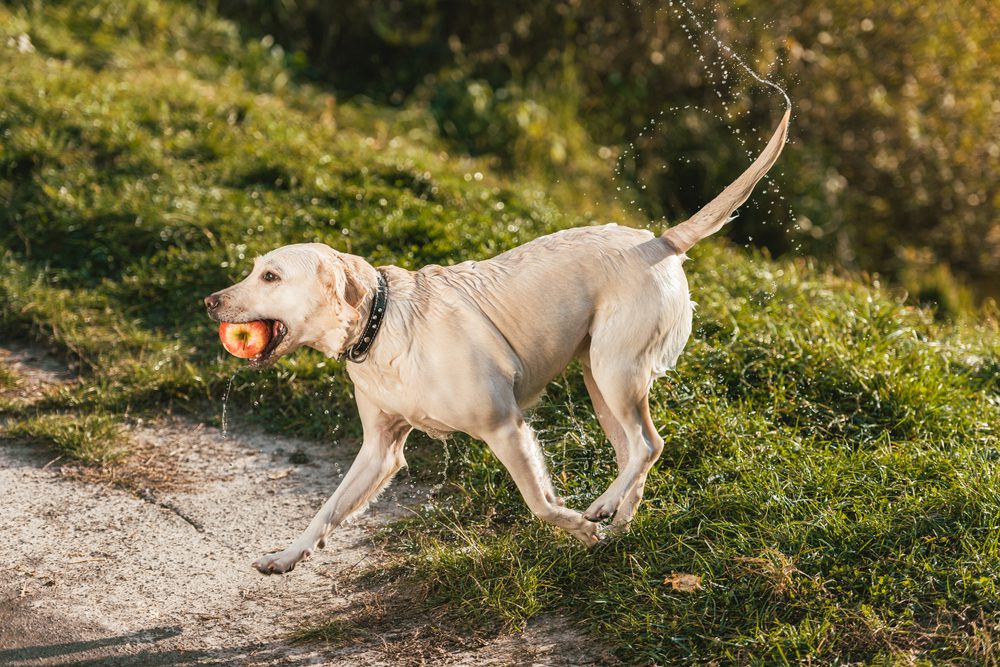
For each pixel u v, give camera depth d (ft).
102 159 28.63
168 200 26.43
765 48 40.09
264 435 19.40
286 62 41.68
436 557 14.56
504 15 44.06
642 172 40.47
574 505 16.02
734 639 12.45
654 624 12.87
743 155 40.83
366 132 36.76
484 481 16.72
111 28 39.19
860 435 17.26
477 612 13.53
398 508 16.74
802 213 39.04
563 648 12.90
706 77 41.73
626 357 13.83
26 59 34.17
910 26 40.34
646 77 42.63
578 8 43.14
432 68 43.70
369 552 15.51
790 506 14.65
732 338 20.10
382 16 43.83
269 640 13.46
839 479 15.46
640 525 14.64
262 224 25.53
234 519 16.60
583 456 17.20
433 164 31.32
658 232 28.91
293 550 13.30
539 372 13.98
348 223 25.62
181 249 24.68
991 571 12.98
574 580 13.99
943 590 12.91
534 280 13.80
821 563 13.46
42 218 25.72
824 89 40.52
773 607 12.90
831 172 40.57
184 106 32.14
